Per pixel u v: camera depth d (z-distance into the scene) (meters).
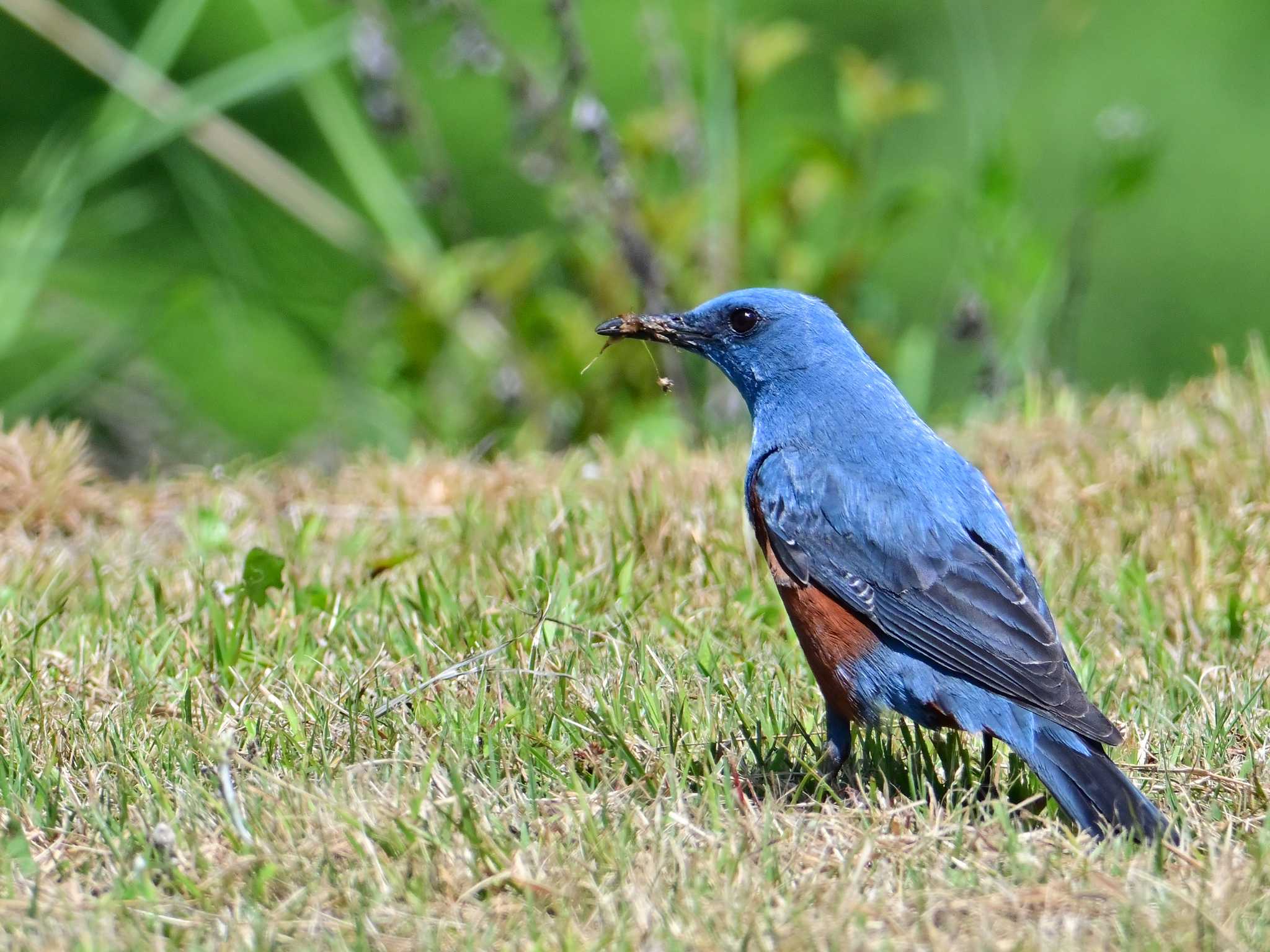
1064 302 17.44
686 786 8.03
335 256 20.59
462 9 15.83
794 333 9.46
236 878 6.98
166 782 8.00
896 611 8.41
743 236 16.61
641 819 7.44
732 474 12.52
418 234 17.25
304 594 10.51
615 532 11.27
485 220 23.20
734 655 9.86
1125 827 7.30
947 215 23.58
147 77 16.78
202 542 11.68
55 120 22.84
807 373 9.38
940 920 6.63
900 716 8.94
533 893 6.85
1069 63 24.86
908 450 8.99
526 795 7.95
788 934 6.43
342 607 10.38
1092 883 6.84
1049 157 24.19
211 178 17.61
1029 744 7.87
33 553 11.47
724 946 6.36
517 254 16.36
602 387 16.17
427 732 8.61
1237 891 6.63
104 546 11.88
